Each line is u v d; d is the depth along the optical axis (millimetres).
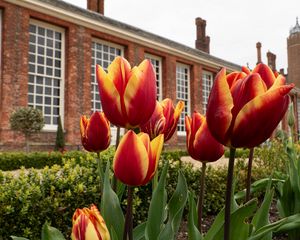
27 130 11406
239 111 812
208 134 1154
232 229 1037
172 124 1320
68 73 14484
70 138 14227
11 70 12352
